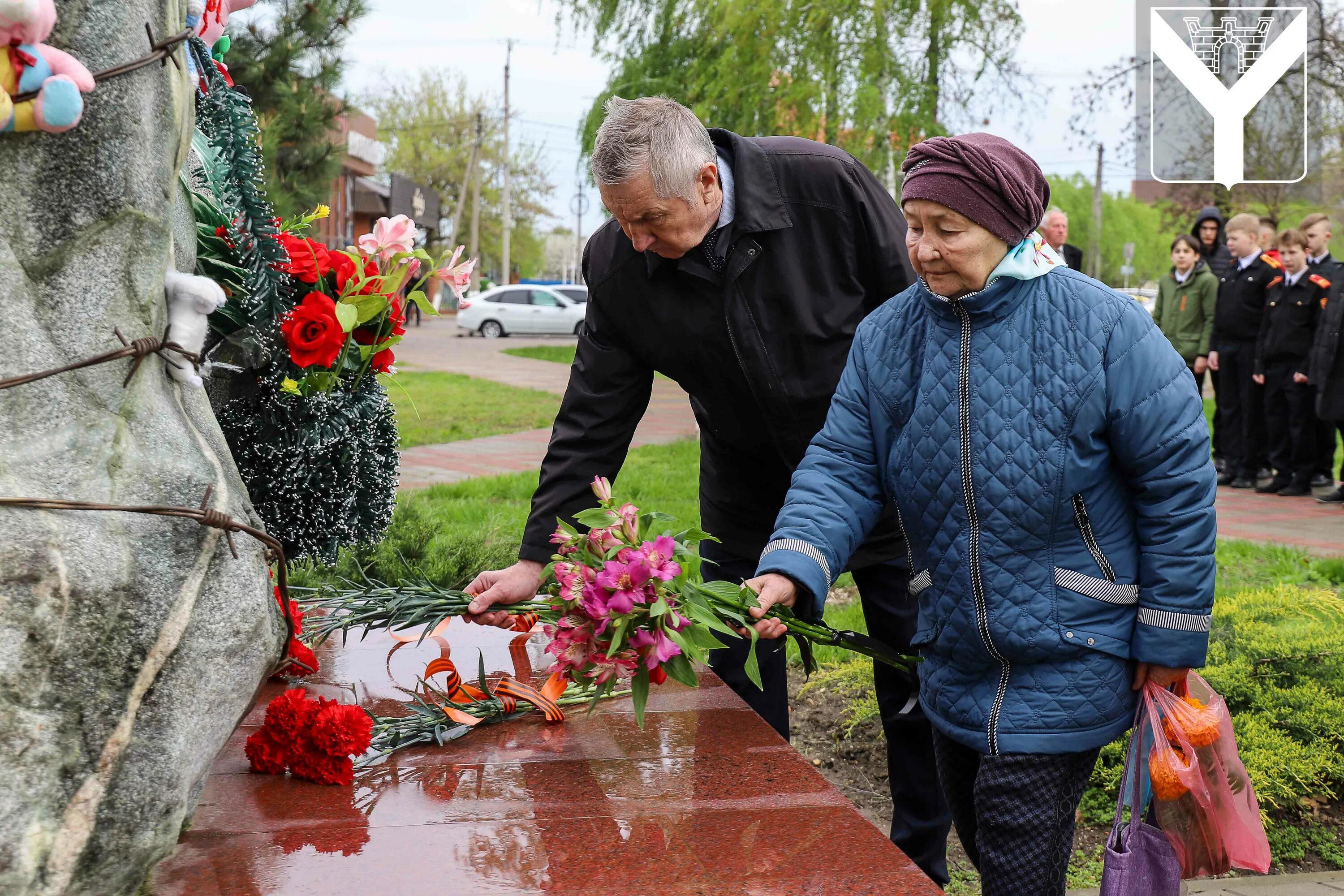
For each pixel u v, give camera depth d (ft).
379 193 122.31
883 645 8.16
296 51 23.20
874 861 5.88
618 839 6.11
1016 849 6.79
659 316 8.89
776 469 9.77
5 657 4.61
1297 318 29.48
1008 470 6.64
